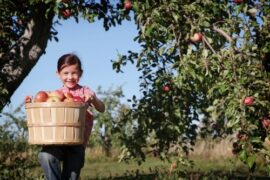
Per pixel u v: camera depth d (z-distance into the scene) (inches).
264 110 243.0
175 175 425.4
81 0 325.1
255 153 235.8
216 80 260.5
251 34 268.5
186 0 291.9
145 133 404.8
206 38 279.4
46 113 181.5
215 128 446.9
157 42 341.4
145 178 436.8
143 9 291.1
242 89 243.1
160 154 408.2
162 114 390.0
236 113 239.1
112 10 352.8
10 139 520.4
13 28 391.5
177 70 283.1
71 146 196.1
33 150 521.3
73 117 183.8
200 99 393.7
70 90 201.3
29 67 366.6
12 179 413.7
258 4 281.3
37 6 356.2
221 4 293.4
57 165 193.2
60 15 322.0
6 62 366.6
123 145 412.5
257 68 254.7
